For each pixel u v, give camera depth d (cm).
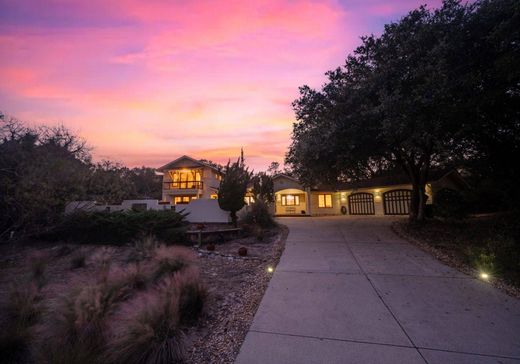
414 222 1309
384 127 768
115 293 421
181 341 310
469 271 601
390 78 896
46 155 1085
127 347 284
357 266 664
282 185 2512
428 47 816
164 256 620
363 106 853
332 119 987
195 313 395
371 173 1847
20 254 937
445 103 712
